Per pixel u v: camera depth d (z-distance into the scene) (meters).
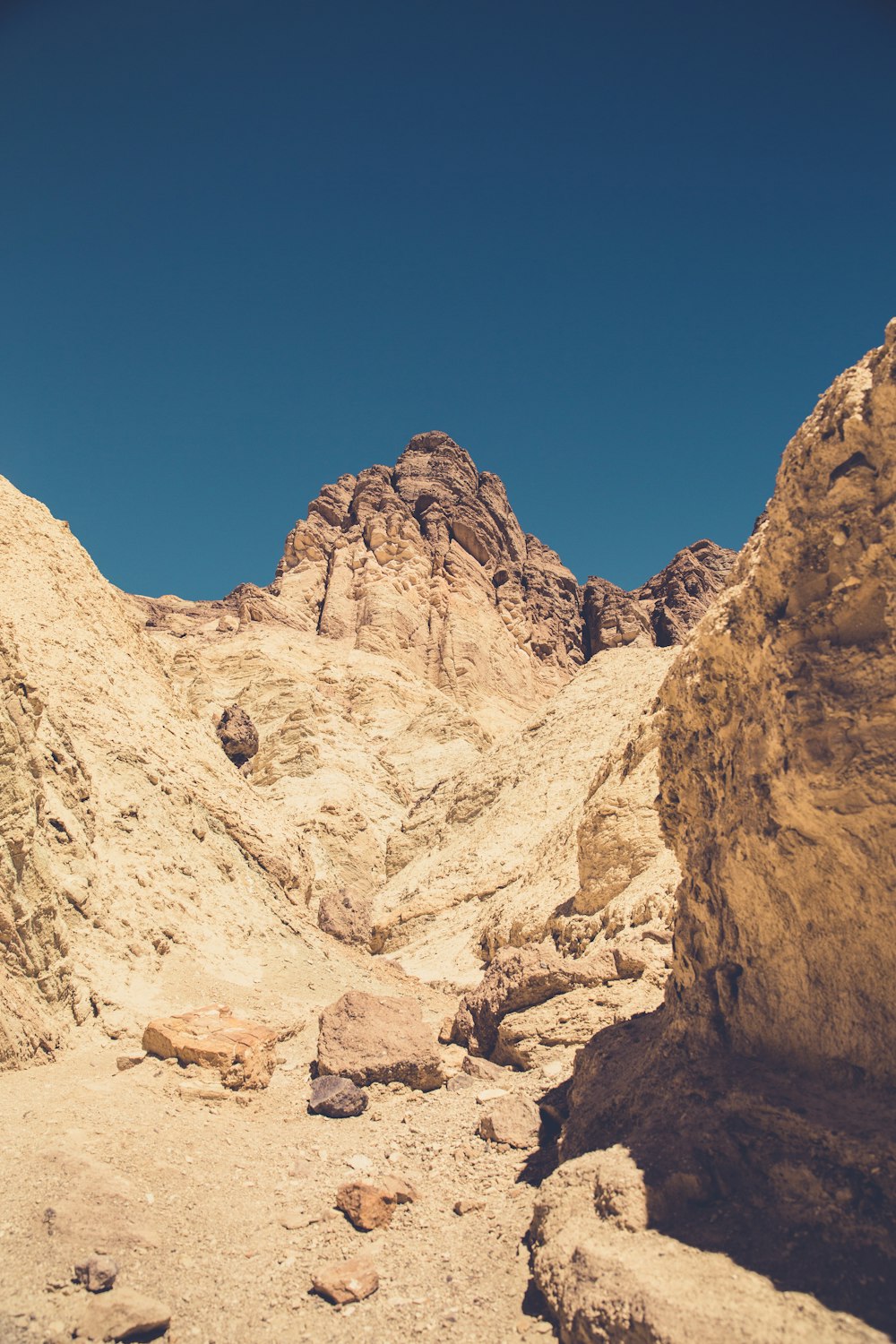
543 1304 5.33
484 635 94.56
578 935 17.50
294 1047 13.15
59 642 22.16
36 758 13.21
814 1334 4.02
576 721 41.34
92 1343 5.10
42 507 27.09
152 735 22.41
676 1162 5.54
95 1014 12.23
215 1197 7.38
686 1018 7.12
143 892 16.27
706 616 7.55
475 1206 7.00
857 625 5.76
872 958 5.73
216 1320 5.46
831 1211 4.88
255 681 55.53
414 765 52.81
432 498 110.12
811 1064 6.00
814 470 6.14
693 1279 4.50
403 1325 5.35
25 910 11.58
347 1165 8.39
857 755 5.43
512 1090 10.24
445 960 26.27
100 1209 6.57
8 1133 7.94
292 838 26.00
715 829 7.27
